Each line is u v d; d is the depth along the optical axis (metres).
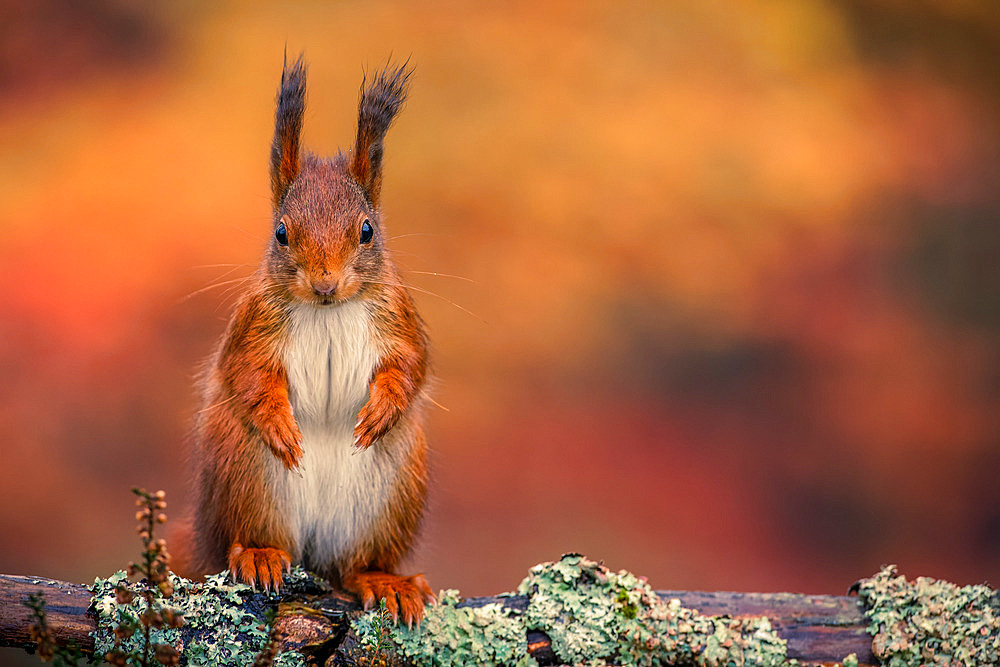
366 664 5.65
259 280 6.63
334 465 6.71
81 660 5.94
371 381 6.65
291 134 6.71
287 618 5.63
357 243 6.43
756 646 5.87
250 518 6.53
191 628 5.48
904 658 5.82
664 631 5.88
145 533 4.71
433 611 5.94
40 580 5.53
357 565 6.71
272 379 6.49
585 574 6.04
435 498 7.45
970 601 5.96
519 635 5.86
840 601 6.07
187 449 7.45
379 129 6.79
